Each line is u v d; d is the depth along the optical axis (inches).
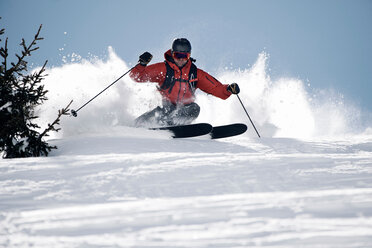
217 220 301.3
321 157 558.6
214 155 590.9
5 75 777.6
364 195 350.6
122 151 746.8
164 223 299.7
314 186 428.1
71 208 358.9
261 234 271.7
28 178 491.5
